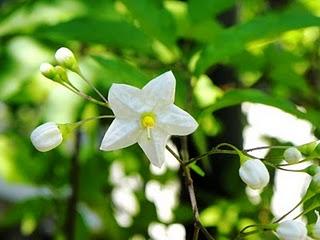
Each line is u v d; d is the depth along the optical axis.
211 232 0.41
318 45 0.44
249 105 0.43
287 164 0.26
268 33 0.31
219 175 0.40
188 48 0.34
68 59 0.27
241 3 0.42
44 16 0.34
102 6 0.35
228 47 0.31
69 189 0.42
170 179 0.45
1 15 0.34
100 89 0.35
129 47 0.33
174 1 0.36
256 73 0.40
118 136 0.26
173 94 0.26
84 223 0.40
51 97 0.35
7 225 0.43
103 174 0.44
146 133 0.26
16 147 0.43
